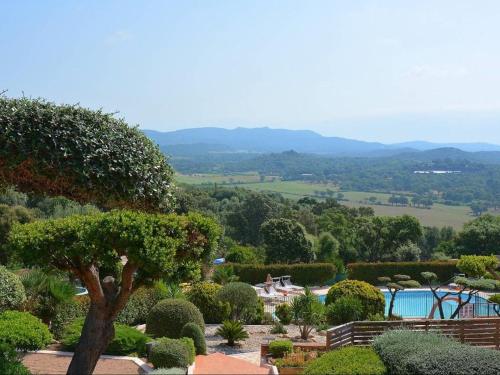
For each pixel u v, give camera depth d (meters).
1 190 13.23
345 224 60.31
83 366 12.59
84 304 21.56
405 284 25.59
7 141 12.27
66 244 12.44
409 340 15.64
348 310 24.19
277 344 18.22
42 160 12.51
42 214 42.28
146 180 14.01
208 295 24.83
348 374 13.56
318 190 186.50
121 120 14.01
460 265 26.05
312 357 17.44
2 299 18.28
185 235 12.93
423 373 13.91
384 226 54.16
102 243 12.16
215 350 19.88
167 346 15.09
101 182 13.16
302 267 42.09
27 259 12.46
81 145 12.92
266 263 50.62
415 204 143.75
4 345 14.56
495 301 24.89
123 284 12.84
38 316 19.31
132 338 16.73
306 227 68.25
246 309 24.77
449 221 106.44
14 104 12.68
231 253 46.75
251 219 70.50
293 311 22.73
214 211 75.69
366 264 42.28
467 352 14.67
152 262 12.06
